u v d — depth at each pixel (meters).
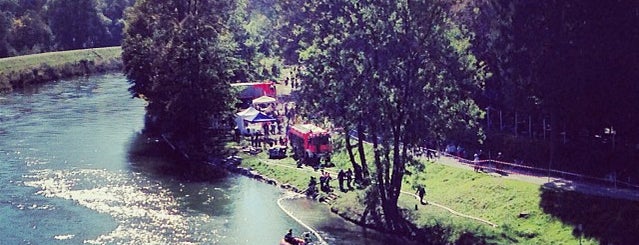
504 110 89.88
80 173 94.38
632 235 57.72
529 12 74.19
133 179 91.94
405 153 71.75
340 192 82.62
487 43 82.25
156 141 116.00
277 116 122.62
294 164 96.25
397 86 70.00
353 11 70.38
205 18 119.00
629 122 70.31
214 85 111.81
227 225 73.25
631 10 67.75
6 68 190.50
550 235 61.84
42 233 70.19
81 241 67.88
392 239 68.88
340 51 70.81
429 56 68.50
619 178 70.19
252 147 105.69
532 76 74.50
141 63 130.00
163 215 76.56
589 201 63.34
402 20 68.69
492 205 69.62
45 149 108.88
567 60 70.94
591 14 69.25
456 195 74.50
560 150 76.88
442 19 68.88
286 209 79.06
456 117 69.81
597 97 70.44
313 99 75.38
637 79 67.81
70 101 157.88
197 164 101.69
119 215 76.31
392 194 72.75
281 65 182.00
